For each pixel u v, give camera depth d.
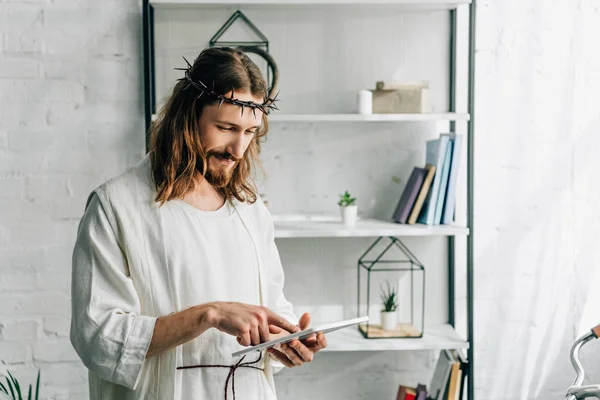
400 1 2.44
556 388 2.79
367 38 2.62
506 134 2.70
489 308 2.75
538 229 2.73
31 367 2.61
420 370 2.77
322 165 2.66
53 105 2.55
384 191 2.69
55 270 2.60
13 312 2.59
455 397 2.49
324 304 2.72
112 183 1.46
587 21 2.68
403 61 2.64
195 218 1.49
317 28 2.61
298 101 2.62
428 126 2.68
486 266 2.73
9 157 2.55
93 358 1.37
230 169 1.51
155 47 2.56
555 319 2.76
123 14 2.55
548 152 2.71
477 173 2.70
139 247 1.43
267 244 1.68
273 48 2.60
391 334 2.55
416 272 2.73
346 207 2.54
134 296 1.41
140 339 1.36
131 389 1.43
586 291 2.76
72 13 2.54
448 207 2.51
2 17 2.51
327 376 2.75
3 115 2.54
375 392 2.76
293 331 1.43
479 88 2.67
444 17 2.64
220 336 1.47
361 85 2.64
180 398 1.43
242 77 1.42
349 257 2.71
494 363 2.76
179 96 1.45
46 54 2.54
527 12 2.66
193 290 1.45
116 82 2.56
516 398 2.78
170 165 1.44
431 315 2.75
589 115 2.71
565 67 2.69
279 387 2.74
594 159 2.72
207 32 2.57
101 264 1.41
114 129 2.58
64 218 2.59
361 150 2.67
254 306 1.39
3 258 2.57
